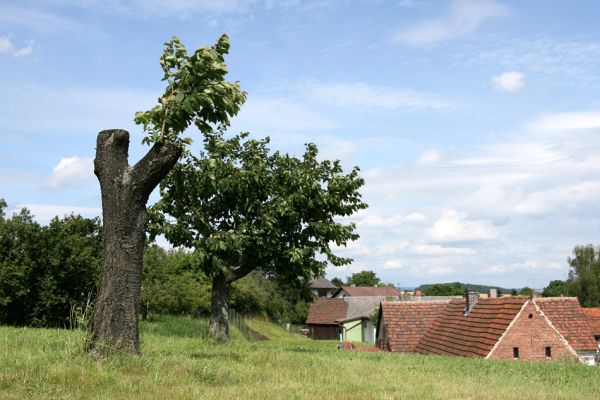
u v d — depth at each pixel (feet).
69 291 82.17
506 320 88.84
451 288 347.77
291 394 25.04
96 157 30.58
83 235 86.22
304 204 63.16
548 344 87.35
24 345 32.14
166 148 30.22
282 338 161.38
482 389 32.63
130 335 29.50
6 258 79.66
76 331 32.76
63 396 21.20
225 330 62.90
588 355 99.40
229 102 30.86
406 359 52.31
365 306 270.67
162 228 61.21
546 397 31.50
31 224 80.84
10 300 77.56
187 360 31.07
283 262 63.72
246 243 60.64
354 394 26.43
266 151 66.18
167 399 21.88
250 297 195.83
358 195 65.77
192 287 134.72
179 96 29.73
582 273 310.65
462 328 100.12
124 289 29.58
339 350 63.41
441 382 34.30
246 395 23.93
